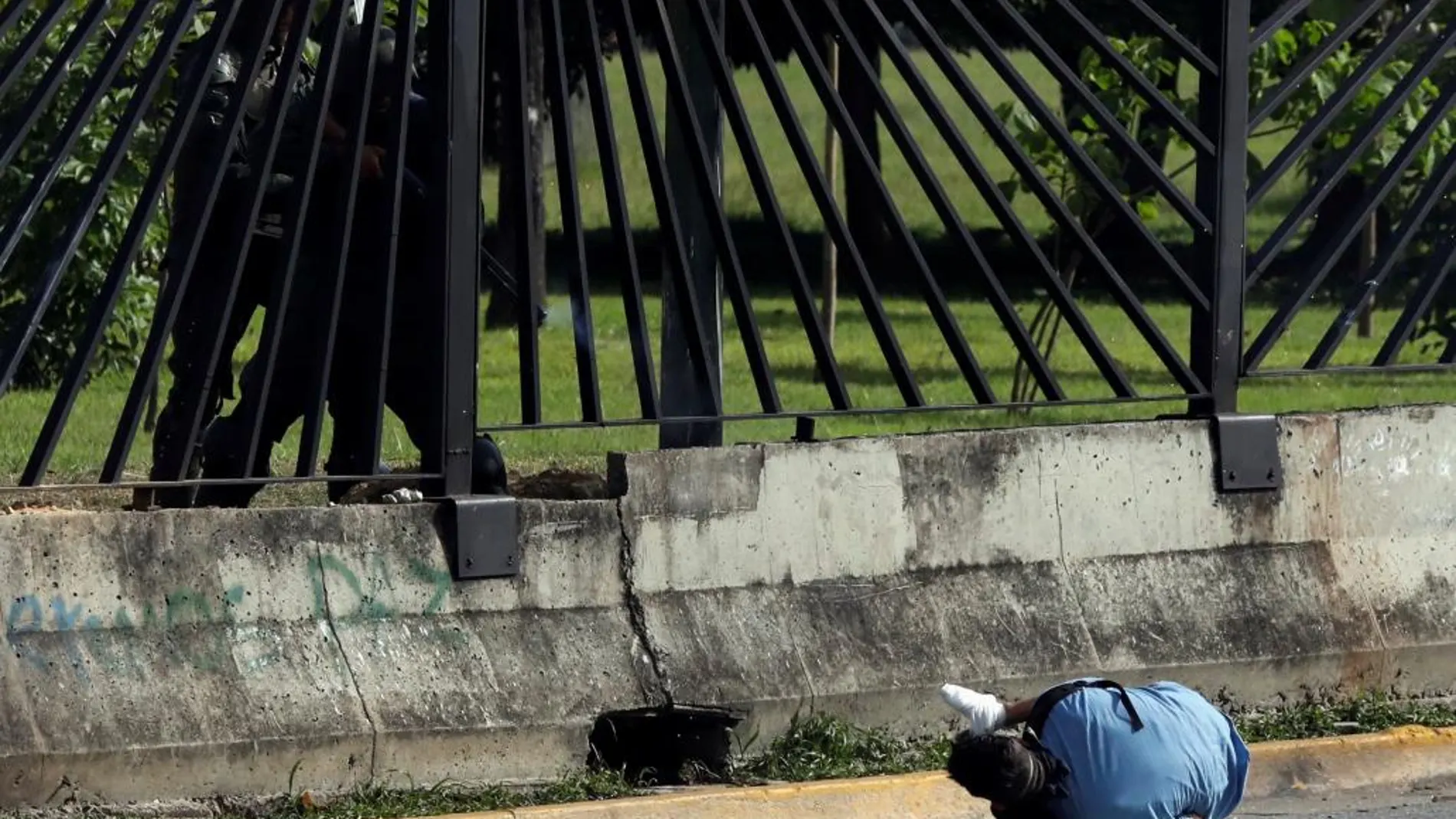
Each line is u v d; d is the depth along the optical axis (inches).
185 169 527.8
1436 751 537.0
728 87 515.5
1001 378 1309.1
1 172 439.8
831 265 1251.8
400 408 546.0
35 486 436.8
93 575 437.7
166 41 453.1
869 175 531.5
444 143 477.4
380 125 547.2
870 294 524.4
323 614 460.8
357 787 453.7
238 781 441.4
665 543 499.5
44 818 420.8
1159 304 1797.5
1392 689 570.6
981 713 379.9
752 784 480.4
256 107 529.7
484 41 480.7
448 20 475.5
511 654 478.3
